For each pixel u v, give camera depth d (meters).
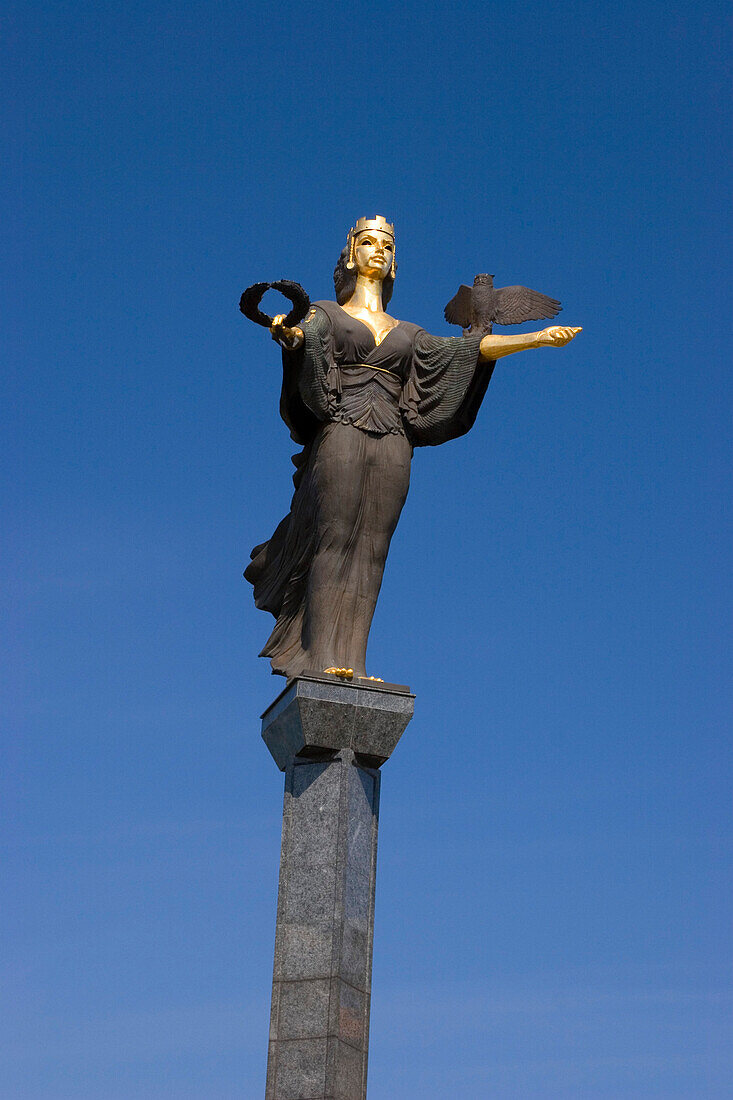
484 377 36.19
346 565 34.78
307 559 35.34
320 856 32.56
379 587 35.06
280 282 33.31
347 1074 30.77
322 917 32.00
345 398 35.50
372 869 33.16
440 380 36.12
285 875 32.66
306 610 35.12
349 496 34.78
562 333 35.38
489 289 36.72
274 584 36.56
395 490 35.25
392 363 35.97
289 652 35.44
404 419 36.09
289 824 33.09
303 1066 30.77
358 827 33.06
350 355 35.72
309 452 36.44
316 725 33.16
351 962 31.77
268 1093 30.64
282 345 34.53
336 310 36.16
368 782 33.78
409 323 37.16
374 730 33.50
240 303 33.84
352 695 33.44
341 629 34.50
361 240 38.00
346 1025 31.12
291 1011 31.30
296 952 31.84
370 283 37.75
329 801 32.97
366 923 32.47
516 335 35.75
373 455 35.25
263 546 37.34
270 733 34.78
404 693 33.91
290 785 33.56
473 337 36.00
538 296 36.75
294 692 33.25
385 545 35.12
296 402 35.78
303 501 35.81
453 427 36.31
